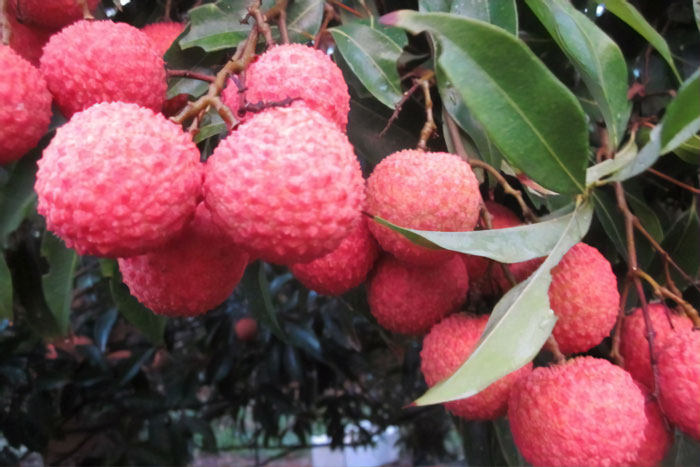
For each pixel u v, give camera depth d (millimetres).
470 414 183
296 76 149
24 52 184
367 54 191
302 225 123
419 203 162
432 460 768
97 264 470
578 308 174
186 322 603
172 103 192
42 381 455
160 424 517
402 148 208
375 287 194
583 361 166
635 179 231
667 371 173
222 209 125
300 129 125
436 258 172
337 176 124
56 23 183
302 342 500
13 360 453
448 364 177
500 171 194
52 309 258
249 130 127
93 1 187
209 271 161
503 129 140
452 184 163
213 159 128
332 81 154
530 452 163
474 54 131
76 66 155
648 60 237
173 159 125
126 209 120
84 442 524
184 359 603
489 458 259
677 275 227
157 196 122
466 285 196
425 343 188
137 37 164
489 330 135
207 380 537
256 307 259
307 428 674
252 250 130
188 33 192
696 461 217
